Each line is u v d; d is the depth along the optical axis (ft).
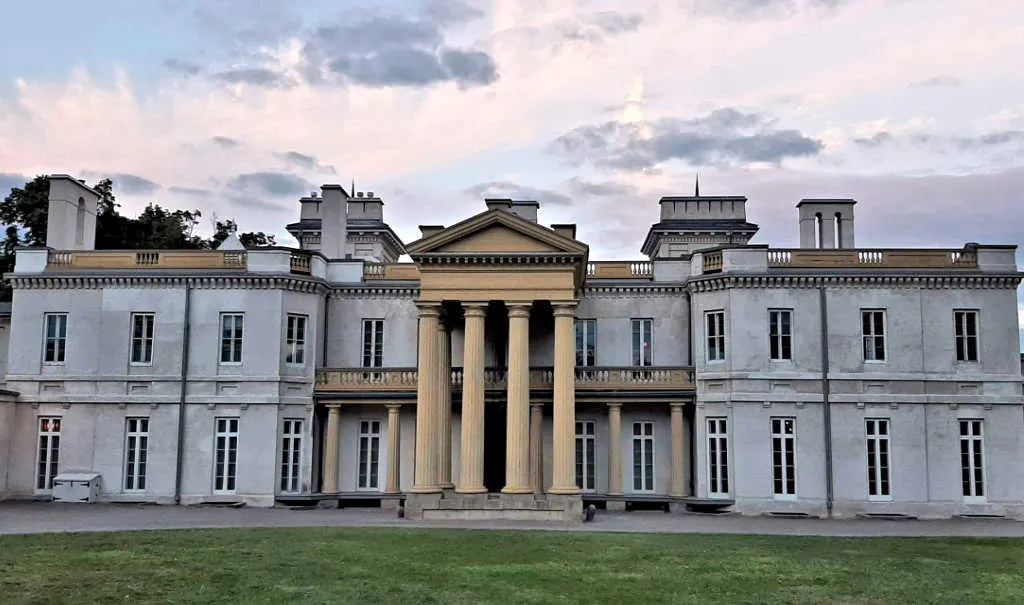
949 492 156.15
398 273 176.96
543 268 146.00
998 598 76.95
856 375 158.81
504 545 102.73
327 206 185.57
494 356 172.55
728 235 238.89
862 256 162.61
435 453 143.23
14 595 70.23
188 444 161.68
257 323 164.04
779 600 74.49
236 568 82.84
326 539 104.37
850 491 155.94
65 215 175.22
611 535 115.14
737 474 156.66
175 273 164.96
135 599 69.82
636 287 172.04
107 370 164.66
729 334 160.66
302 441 165.07
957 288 161.48
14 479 163.32
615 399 164.04
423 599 71.92
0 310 182.09
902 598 76.23
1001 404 158.61
